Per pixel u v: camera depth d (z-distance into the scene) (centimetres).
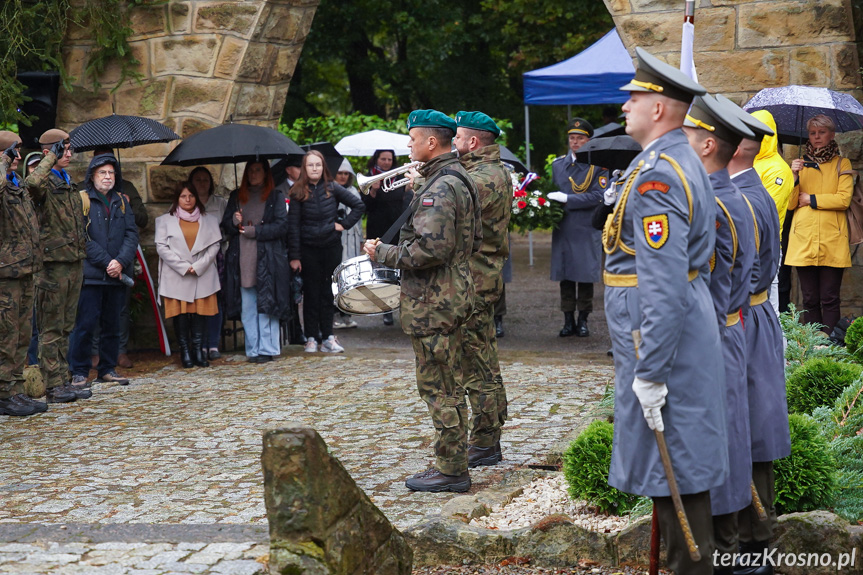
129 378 890
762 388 406
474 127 582
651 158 336
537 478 558
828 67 868
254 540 409
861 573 405
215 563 373
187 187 938
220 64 1002
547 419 707
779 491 441
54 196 777
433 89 2553
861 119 847
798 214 875
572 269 1067
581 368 900
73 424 714
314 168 983
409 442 652
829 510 444
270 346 962
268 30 1016
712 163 387
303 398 793
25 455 629
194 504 520
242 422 714
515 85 2692
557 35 2467
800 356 620
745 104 893
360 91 2573
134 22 1016
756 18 882
